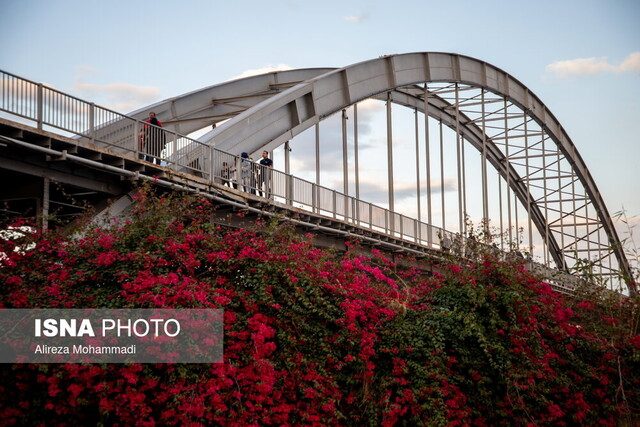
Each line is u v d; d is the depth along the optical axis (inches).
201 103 1256.8
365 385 472.1
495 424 528.4
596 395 595.2
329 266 524.4
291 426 417.4
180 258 430.0
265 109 1128.8
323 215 994.1
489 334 536.4
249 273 456.8
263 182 918.4
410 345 496.4
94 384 357.1
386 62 1508.4
